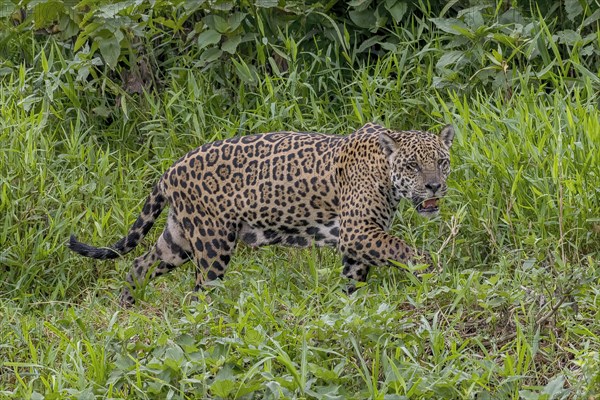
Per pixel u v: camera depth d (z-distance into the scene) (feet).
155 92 46.16
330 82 47.14
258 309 31.07
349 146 36.24
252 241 37.86
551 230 36.55
